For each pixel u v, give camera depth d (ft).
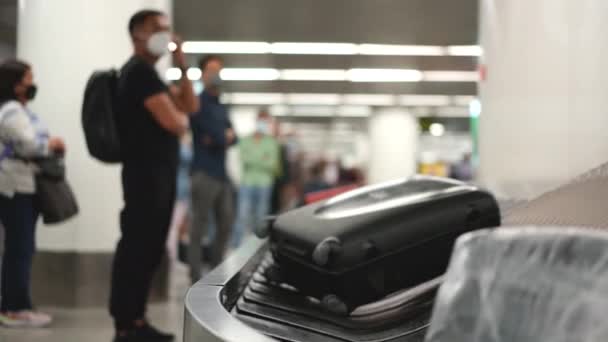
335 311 5.81
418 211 6.03
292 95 84.48
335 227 5.99
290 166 37.17
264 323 5.72
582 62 10.92
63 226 18.92
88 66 19.16
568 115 11.52
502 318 2.61
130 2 19.56
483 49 19.25
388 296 5.98
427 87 77.05
